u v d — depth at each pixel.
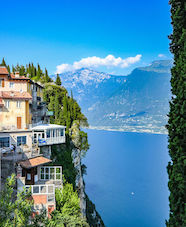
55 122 69.31
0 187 25.95
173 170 11.86
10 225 15.27
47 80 94.88
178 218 11.16
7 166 30.62
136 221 106.69
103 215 112.94
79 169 67.31
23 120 39.09
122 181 176.00
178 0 13.57
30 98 39.19
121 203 129.12
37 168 34.81
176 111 12.25
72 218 30.50
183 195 11.02
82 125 80.12
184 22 13.02
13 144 35.00
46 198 27.12
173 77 13.55
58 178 37.50
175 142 12.01
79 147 69.81
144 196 142.25
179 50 13.08
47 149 45.69
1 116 37.12
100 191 151.50
